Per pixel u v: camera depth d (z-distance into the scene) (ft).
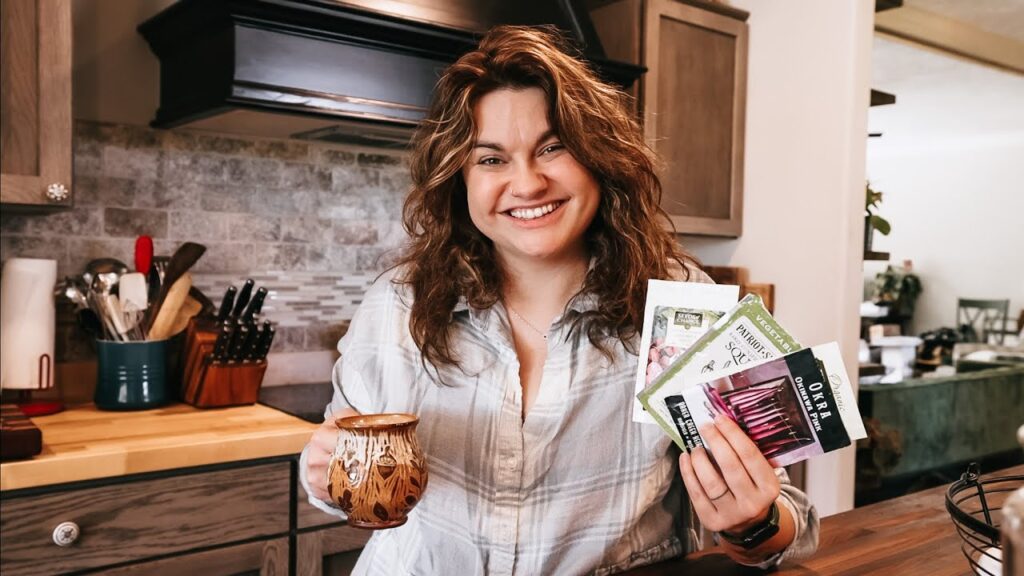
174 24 6.85
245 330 6.96
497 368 3.67
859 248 8.69
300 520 6.14
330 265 8.47
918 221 15.76
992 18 10.80
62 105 6.05
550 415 3.56
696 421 2.97
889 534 3.84
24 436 5.12
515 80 3.36
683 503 3.81
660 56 8.81
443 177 3.51
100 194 7.23
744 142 9.59
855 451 9.02
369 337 3.93
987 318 14.71
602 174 3.51
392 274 4.04
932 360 13.53
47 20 5.97
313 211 8.33
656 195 3.83
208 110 6.55
